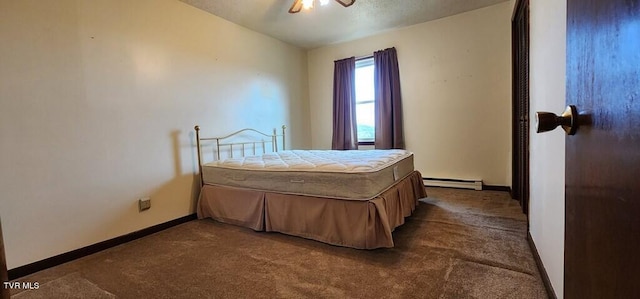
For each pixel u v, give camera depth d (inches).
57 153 87.7
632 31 15.7
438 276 71.0
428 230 101.3
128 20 105.7
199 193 131.1
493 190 153.5
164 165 117.6
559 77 54.5
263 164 115.5
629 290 16.5
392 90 172.1
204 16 135.0
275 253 88.6
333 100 194.7
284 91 186.4
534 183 80.7
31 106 82.7
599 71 20.1
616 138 17.7
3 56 78.0
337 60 191.2
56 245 87.1
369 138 189.2
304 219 98.6
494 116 150.4
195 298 66.3
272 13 140.2
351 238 89.1
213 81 138.9
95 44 96.4
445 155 164.2
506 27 143.9
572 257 26.3
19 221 80.6
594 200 21.3
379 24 162.1
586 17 22.5
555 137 58.6
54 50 87.1
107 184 99.3
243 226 115.2
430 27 162.2
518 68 128.9
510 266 74.5
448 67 159.5
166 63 118.4
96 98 96.7
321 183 95.5
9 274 78.5
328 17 149.3
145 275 77.7
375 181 90.7
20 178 80.8
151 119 113.0
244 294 67.1
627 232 16.6
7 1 78.6
